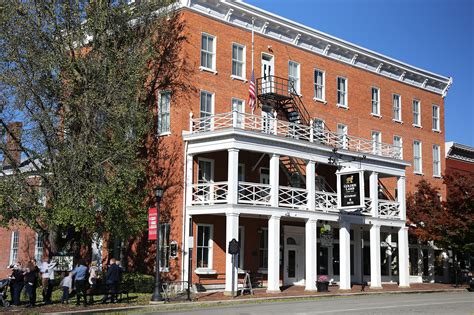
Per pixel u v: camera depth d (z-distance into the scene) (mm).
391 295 29922
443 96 48344
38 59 25031
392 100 43219
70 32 26625
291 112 35062
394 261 41031
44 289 23828
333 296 27906
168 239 29359
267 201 30359
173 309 21438
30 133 25078
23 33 24953
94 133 26031
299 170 34188
